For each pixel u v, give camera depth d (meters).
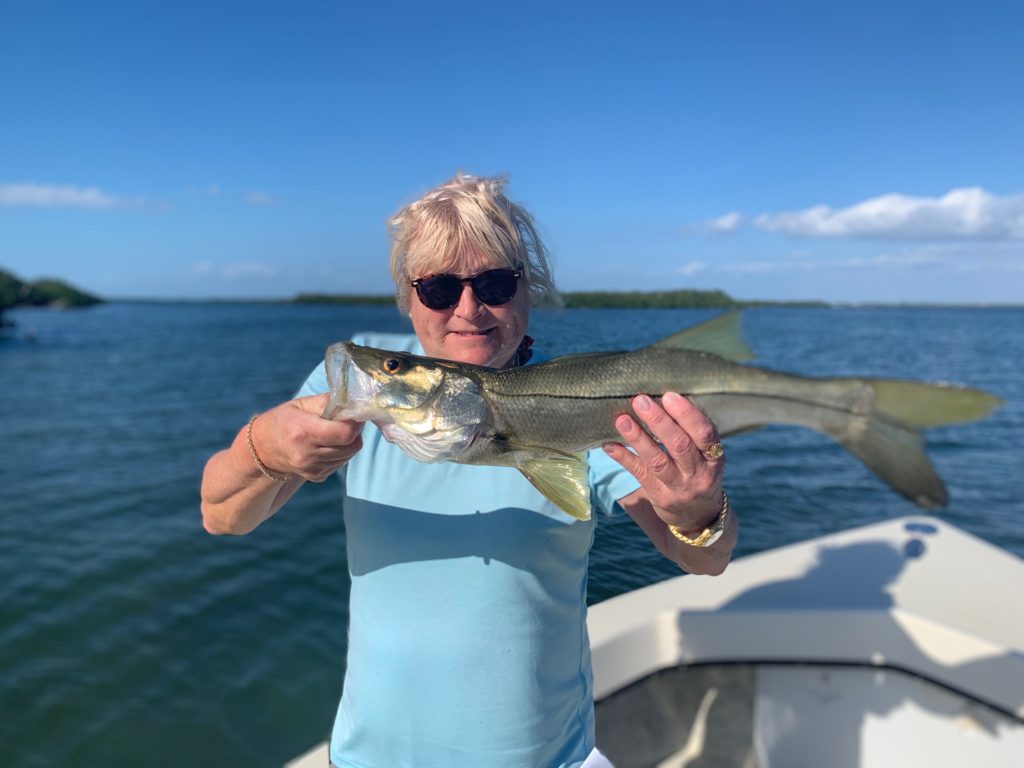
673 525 1.87
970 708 2.70
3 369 26.19
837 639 2.93
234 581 6.88
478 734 1.84
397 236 2.26
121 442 13.01
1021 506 8.23
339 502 9.12
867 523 6.43
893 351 21.20
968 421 2.15
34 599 6.50
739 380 2.28
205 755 4.62
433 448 2.02
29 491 9.77
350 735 1.99
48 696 5.13
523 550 1.88
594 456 2.16
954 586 3.16
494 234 2.04
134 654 5.66
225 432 13.94
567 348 2.59
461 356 2.23
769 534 5.43
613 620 2.96
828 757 2.98
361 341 2.67
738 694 3.02
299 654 5.70
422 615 1.88
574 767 1.97
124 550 7.63
